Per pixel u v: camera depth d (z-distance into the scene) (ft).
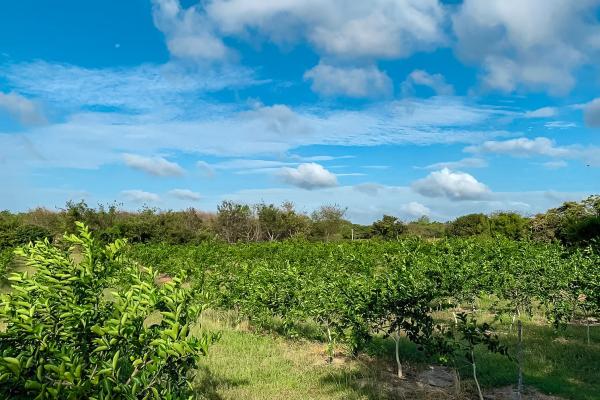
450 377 31.17
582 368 32.65
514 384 29.78
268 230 155.02
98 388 13.74
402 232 155.74
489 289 47.91
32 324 13.93
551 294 46.57
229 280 52.08
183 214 155.33
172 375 15.64
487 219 135.13
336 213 168.14
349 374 30.91
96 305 16.28
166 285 16.67
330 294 37.42
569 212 106.83
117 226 129.29
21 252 16.67
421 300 30.35
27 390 13.08
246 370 31.45
